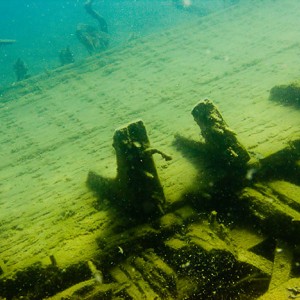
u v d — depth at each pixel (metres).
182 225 4.56
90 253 4.27
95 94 10.95
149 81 11.08
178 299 3.74
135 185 4.45
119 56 12.84
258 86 9.12
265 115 6.71
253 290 3.88
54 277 4.04
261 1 15.41
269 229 4.34
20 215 5.81
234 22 14.18
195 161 5.63
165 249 4.36
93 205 5.38
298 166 5.13
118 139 4.27
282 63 10.36
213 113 4.91
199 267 3.95
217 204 4.91
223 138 4.83
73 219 5.15
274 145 5.34
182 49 12.87
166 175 5.42
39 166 7.84
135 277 4.09
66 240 4.67
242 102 8.28
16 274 3.99
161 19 19.12
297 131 5.64
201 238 4.21
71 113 10.11
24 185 7.13
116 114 9.50
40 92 11.56
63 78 12.05
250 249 4.24
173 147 6.48
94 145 8.20
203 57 11.98
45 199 6.16
